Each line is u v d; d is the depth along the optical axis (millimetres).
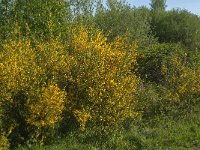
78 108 10109
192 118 12016
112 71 10156
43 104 9273
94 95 9852
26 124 9602
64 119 10281
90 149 9430
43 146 9508
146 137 10414
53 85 9641
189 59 14703
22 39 11328
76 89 10141
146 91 12742
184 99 12438
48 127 9773
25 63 9664
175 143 10164
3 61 9664
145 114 11992
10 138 9508
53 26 15531
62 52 10430
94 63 10062
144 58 15109
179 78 12570
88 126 10164
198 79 12555
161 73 14016
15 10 16719
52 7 16891
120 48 11156
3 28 15586
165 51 15180
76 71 10195
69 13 19922
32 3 16719
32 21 16406
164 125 11328
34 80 9492
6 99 9281
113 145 9789
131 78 10453
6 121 9336
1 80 9258
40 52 10188
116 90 9852
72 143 9797
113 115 9867
